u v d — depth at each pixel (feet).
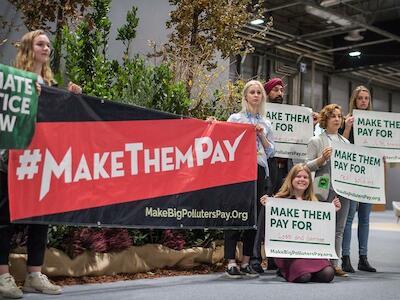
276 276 14.01
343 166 14.75
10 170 9.93
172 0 22.45
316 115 16.39
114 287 11.64
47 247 11.93
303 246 13.56
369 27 43.34
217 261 15.26
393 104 66.80
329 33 45.19
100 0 17.33
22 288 10.89
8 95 9.60
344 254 15.37
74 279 12.07
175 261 14.23
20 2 18.75
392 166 64.69
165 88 16.22
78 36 15.49
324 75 55.67
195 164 12.64
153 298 10.60
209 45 21.72
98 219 11.18
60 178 10.66
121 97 15.43
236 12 22.11
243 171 13.25
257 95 13.98
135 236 13.83
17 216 9.99
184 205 12.42
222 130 13.06
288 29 46.57
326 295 11.55
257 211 14.19
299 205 13.67
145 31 23.82
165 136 12.25
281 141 15.81
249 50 23.29
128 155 11.68
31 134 9.97
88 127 11.12
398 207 39.75
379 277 14.46
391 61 48.96
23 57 10.80
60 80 14.48
